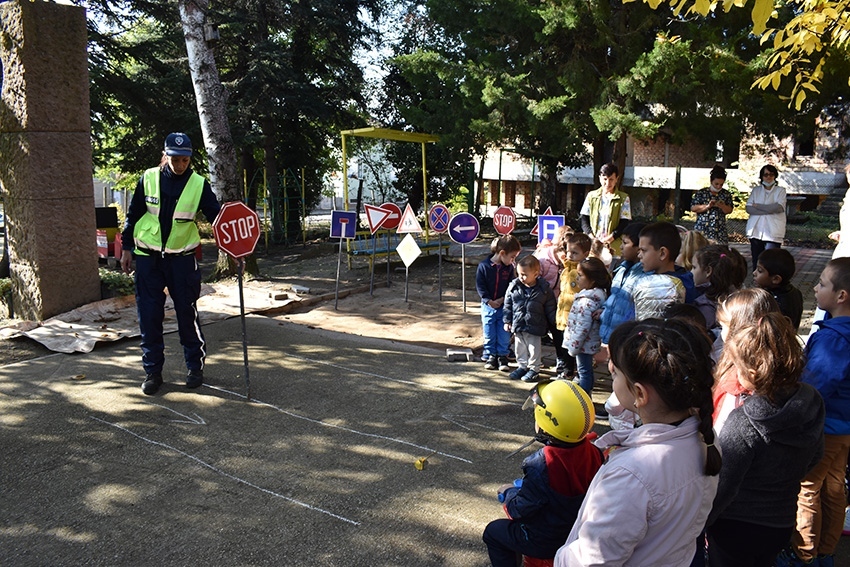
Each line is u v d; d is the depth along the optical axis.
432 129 14.81
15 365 6.55
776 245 9.99
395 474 4.62
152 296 5.88
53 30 7.75
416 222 9.94
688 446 2.02
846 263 3.36
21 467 4.60
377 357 7.22
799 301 4.25
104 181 29.94
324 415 5.61
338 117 23.47
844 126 15.21
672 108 11.67
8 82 7.72
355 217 9.80
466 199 25.34
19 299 8.15
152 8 20.31
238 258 5.75
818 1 5.18
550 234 8.96
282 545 3.78
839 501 3.45
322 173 27.06
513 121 13.32
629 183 28.22
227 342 7.54
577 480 2.74
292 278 11.59
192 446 4.98
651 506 1.95
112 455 4.82
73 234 8.12
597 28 11.89
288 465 4.72
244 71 21.78
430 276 12.26
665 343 2.02
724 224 9.42
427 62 13.65
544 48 13.16
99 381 6.21
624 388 2.15
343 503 4.23
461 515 4.11
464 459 4.86
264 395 6.00
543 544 2.80
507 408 5.86
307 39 22.66
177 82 20.59
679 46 10.69
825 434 3.34
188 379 6.11
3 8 7.68
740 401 2.94
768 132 12.69
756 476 2.71
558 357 6.67
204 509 4.14
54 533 3.86
